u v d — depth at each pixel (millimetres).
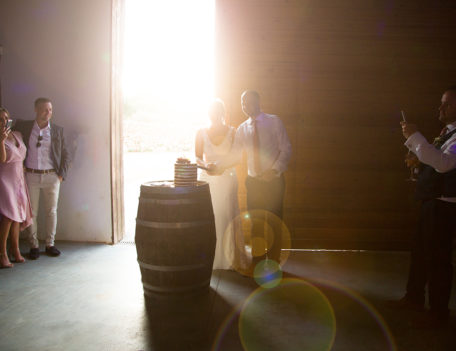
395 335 2488
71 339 2385
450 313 2816
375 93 4301
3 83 4508
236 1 4203
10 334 2436
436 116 4328
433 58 4266
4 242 3639
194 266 2920
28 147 3879
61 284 3283
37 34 4422
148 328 2535
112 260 3941
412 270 2842
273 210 3514
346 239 4453
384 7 4211
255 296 3092
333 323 2643
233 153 3580
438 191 2502
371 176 4395
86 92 4414
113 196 4504
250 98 3395
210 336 2441
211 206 3072
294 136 4340
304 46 4242
